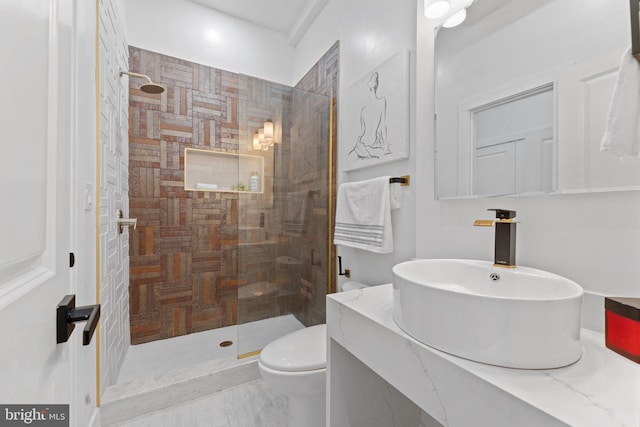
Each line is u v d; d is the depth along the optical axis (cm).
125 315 197
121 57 183
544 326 55
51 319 48
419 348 66
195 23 235
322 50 225
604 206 73
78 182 100
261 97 210
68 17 61
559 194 81
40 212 44
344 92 194
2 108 33
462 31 109
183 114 231
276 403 155
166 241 226
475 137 104
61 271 53
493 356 57
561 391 50
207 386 163
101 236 134
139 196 215
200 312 238
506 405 49
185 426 138
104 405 137
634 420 42
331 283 213
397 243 146
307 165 220
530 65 88
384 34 156
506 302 56
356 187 163
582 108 77
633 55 58
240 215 203
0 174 32
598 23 74
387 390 113
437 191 119
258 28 263
